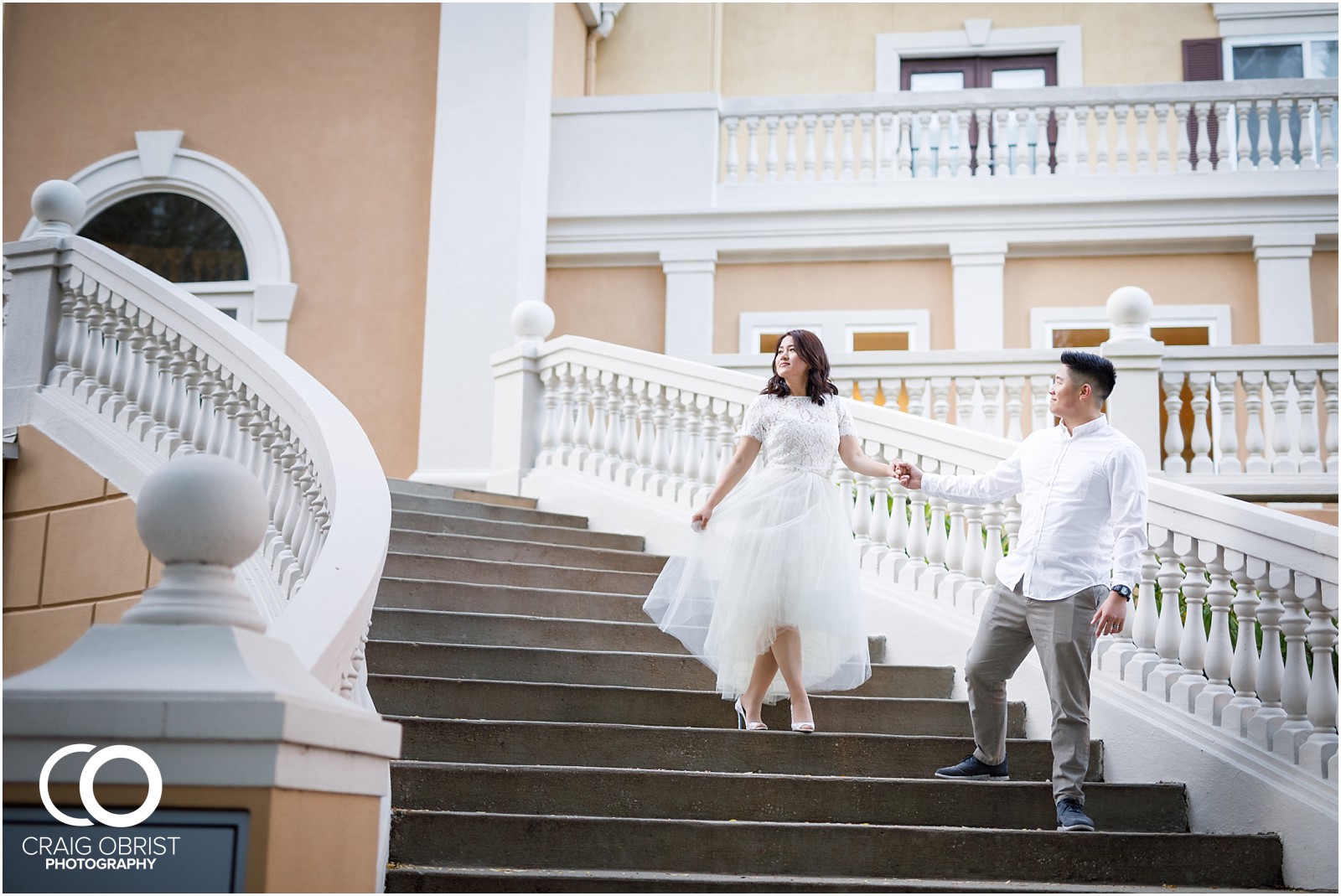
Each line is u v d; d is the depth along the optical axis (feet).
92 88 40.01
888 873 12.89
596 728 15.02
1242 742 14.53
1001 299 37.04
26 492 23.99
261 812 6.39
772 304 38.47
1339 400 26.25
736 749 15.23
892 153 38.50
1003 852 13.01
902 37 46.47
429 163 38.06
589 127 39.60
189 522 7.16
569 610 20.07
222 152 39.19
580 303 39.22
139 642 6.82
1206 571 16.06
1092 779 15.90
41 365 24.70
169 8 40.19
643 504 24.62
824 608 15.39
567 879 11.31
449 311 36.22
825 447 16.14
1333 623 15.08
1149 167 37.29
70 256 24.93
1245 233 36.17
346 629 10.25
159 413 22.59
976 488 15.46
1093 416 14.47
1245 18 44.68
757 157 39.32
